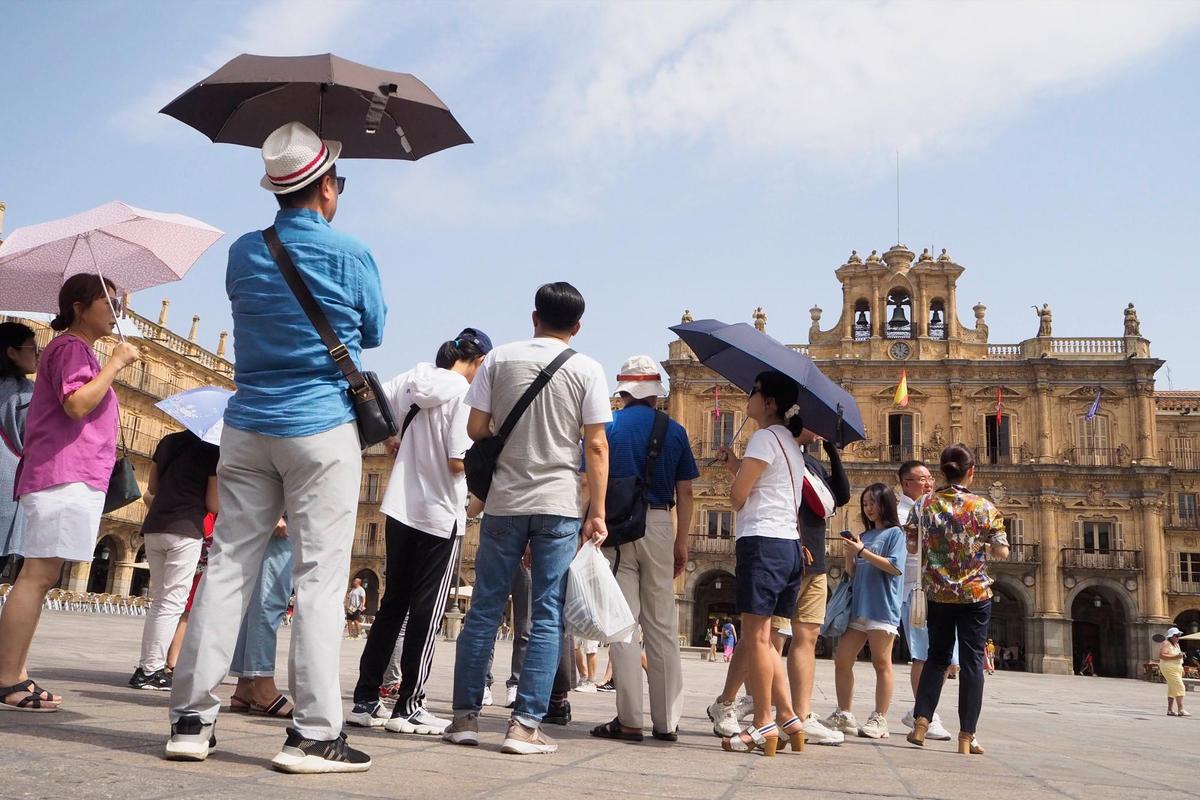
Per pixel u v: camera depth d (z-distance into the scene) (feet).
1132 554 141.79
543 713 14.66
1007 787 13.87
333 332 12.19
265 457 12.00
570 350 15.90
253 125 16.40
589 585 14.97
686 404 154.51
